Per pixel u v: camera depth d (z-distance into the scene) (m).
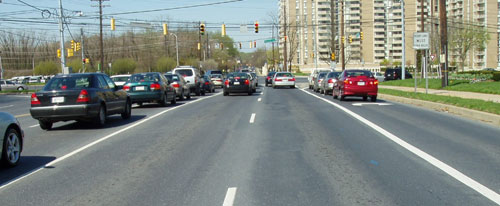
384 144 9.80
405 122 13.64
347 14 112.31
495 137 10.55
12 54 101.31
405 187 6.32
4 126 7.97
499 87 24.50
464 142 9.90
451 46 71.38
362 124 13.27
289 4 112.69
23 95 45.03
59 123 15.64
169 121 15.09
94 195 6.26
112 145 10.42
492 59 107.25
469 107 15.77
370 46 115.38
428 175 6.98
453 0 112.00
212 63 97.25
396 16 115.00
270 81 51.28
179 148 9.77
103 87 14.39
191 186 6.58
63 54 41.69
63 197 6.20
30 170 7.98
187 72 31.78
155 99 20.80
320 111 17.50
